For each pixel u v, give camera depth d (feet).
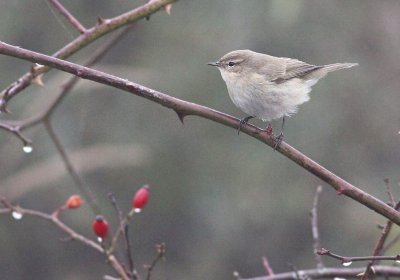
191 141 48.57
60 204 47.09
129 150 45.65
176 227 50.29
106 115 48.57
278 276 23.35
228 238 49.47
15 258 50.03
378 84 49.06
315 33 47.19
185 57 47.14
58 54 22.25
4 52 17.58
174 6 48.29
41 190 47.37
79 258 50.80
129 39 48.62
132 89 17.89
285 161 47.93
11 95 21.54
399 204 19.63
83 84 43.16
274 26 46.09
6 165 45.42
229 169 48.32
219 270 49.57
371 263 18.90
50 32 49.14
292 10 45.65
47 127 27.55
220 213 48.80
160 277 49.75
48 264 50.57
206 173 48.47
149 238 50.42
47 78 46.60
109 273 51.06
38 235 49.65
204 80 46.32
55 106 27.61
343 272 22.59
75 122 47.91
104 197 47.93
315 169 18.13
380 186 48.01
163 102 18.07
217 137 48.49
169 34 47.93
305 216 48.08
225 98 46.24
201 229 49.93
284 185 48.08
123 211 48.42
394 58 49.26
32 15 48.88
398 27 49.52
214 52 46.68
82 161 44.70
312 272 22.82
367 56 49.42
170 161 48.47
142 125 48.62
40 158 45.93
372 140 48.47
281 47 46.62
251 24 46.39
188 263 50.03
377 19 49.34
